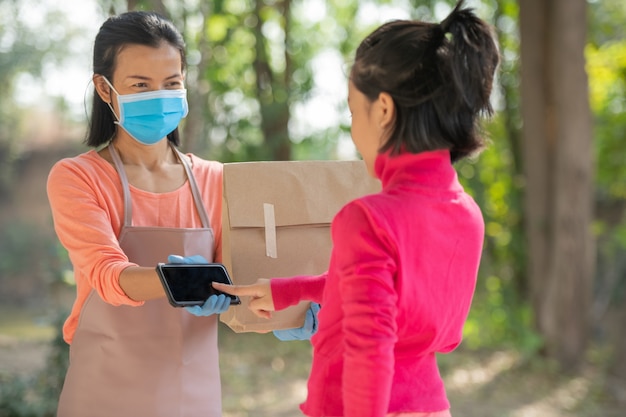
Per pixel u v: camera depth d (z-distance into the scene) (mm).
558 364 9227
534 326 9641
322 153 11781
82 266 2420
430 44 1813
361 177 2680
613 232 12180
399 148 1842
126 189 2582
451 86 1805
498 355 9734
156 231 2578
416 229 1798
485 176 10820
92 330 2590
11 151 19094
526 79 9523
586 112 9148
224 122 11109
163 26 2617
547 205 9562
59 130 20078
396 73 1807
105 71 2600
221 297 2213
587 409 8047
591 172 9227
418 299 1807
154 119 2566
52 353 6164
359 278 1733
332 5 11961
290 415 7078
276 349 9617
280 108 10922
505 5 10922
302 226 2607
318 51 12070
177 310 2619
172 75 2602
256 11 11414
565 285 9258
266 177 2572
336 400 1861
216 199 2789
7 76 17703
